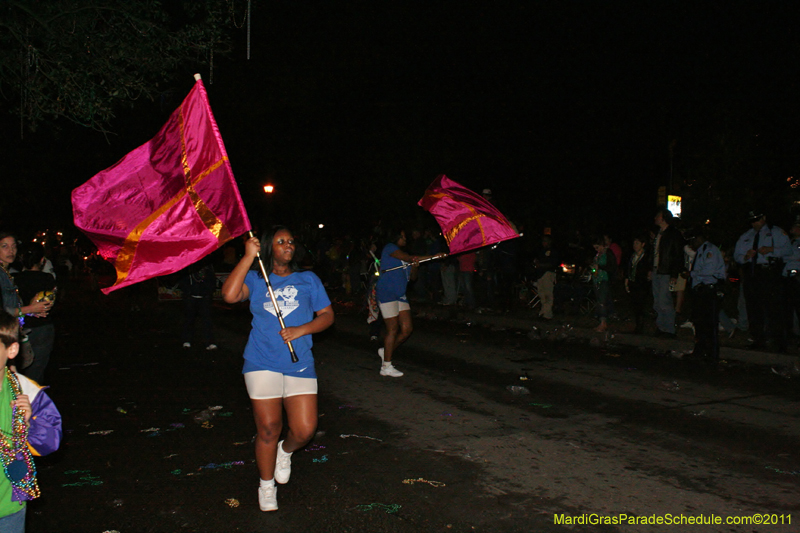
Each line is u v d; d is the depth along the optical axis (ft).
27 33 33.45
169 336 43.27
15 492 9.48
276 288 15.17
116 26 35.65
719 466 17.72
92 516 15.01
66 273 98.73
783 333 31.58
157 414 23.76
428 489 16.37
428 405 24.43
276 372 14.79
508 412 23.29
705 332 31.94
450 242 32.24
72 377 30.27
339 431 21.35
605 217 82.02
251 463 18.43
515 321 45.50
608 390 26.40
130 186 15.05
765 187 56.70
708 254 31.71
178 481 17.10
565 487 16.42
